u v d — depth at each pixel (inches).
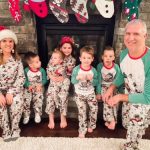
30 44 95.3
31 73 90.7
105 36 96.3
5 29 84.2
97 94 91.1
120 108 97.3
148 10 87.4
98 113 99.0
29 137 87.8
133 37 63.2
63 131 91.9
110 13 83.2
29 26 91.5
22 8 88.4
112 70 88.7
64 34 96.9
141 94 67.2
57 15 84.2
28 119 95.3
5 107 85.1
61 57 88.6
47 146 83.7
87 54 83.2
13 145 83.8
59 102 93.0
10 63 85.8
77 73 86.4
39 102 93.6
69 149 82.6
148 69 65.8
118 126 94.7
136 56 67.0
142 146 83.9
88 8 89.4
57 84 90.7
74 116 99.4
